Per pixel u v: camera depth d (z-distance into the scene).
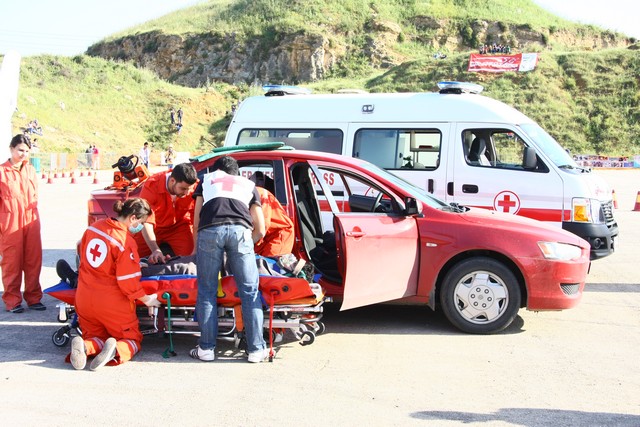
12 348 5.92
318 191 9.02
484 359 5.70
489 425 4.31
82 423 4.31
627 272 9.76
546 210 8.72
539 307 6.34
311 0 79.69
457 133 9.26
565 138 49.94
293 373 5.31
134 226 5.55
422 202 6.56
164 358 5.69
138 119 51.00
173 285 5.68
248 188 5.58
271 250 6.18
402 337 6.36
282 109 10.09
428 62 61.56
